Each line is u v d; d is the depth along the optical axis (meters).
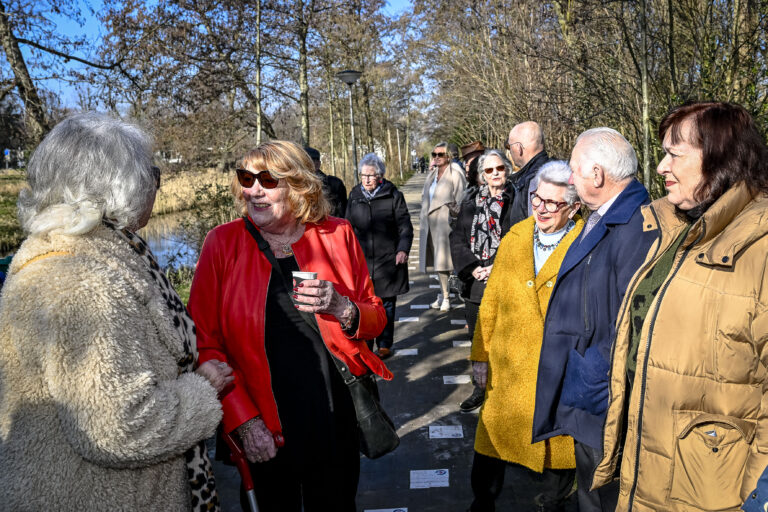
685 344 1.60
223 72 14.82
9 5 8.41
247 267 2.22
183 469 1.58
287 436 2.16
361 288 2.41
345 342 2.20
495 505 3.04
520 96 9.58
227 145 16.48
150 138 1.69
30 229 1.47
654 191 6.19
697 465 1.58
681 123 1.69
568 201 2.62
